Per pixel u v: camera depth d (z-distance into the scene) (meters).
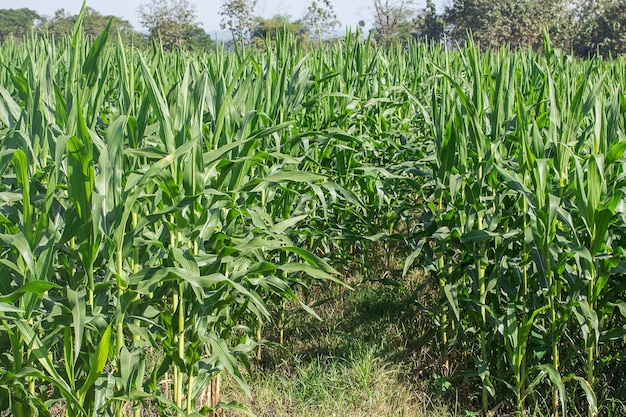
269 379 4.40
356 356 4.61
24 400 2.82
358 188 6.31
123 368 2.81
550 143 4.02
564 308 3.62
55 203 3.07
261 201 4.38
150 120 4.51
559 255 3.61
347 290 5.84
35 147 3.07
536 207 3.47
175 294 3.26
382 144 6.12
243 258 3.64
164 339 3.18
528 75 6.63
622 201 3.62
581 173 3.36
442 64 8.89
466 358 4.42
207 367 3.47
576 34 45.53
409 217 4.90
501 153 4.21
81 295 2.61
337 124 5.62
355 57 7.66
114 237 2.67
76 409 2.72
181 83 3.34
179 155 2.76
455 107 3.97
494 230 4.11
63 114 3.18
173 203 3.01
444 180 4.13
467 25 48.56
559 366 3.73
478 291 3.99
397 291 5.77
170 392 3.97
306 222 5.14
